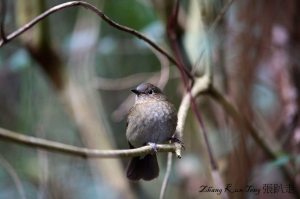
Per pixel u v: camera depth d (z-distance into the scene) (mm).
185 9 12336
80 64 10914
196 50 9719
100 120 10758
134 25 11312
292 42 9281
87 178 12289
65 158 11875
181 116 7418
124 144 13492
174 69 11031
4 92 12500
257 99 10391
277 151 8641
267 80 9703
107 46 11336
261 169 9234
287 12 9195
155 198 12008
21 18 10070
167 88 11922
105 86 12047
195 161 10492
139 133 8031
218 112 9656
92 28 11086
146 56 12742
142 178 7980
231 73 9008
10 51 12172
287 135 9602
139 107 8078
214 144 9500
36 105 11500
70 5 5691
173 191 12031
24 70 11148
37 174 11625
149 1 10773
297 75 9375
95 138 10367
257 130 8539
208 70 8211
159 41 10047
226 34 8914
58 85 10539
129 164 8047
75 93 10594
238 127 8641
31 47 10117
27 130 11180
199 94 8039
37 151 11000
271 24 8867
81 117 10430
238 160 8734
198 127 10055
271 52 9344
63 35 12648
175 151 6152
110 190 11555
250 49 8836
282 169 8703
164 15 9523
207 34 7852
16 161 11633
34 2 9984
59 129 12172
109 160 11000
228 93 8961
